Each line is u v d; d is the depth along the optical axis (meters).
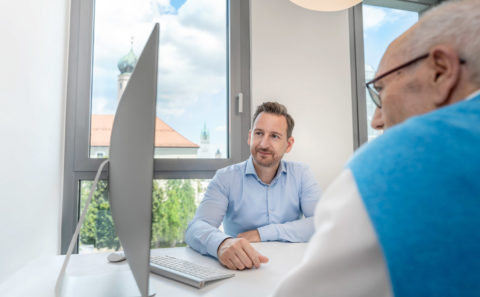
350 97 2.24
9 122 1.22
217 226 1.50
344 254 0.32
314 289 0.34
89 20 2.00
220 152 2.15
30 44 1.42
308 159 2.14
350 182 0.35
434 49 0.41
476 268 0.27
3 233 1.18
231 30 2.16
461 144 0.31
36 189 1.51
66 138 1.93
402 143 0.33
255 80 2.11
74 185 1.92
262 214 1.62
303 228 1.37
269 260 1.01
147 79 0.55
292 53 2.17
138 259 0.54
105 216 1.97
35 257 1.50
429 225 0.28
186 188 2.07
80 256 1.08
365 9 2.38
